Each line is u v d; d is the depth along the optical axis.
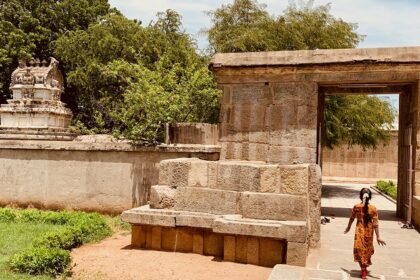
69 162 12.28
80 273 6.88
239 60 11.66
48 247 7.88
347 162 27.50
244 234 7.22
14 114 17.92
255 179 7.63
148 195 11.66
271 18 19.03
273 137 11.50
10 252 7.80
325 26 18.42
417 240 9.18
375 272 6.72
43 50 26.36
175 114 12.98
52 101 18.20
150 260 7.55
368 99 19.33
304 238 6.91
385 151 26.94
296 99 11.37
